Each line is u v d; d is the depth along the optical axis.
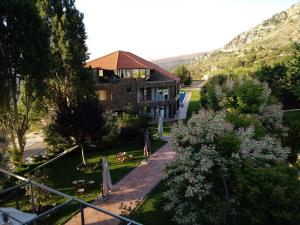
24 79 30.64
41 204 22.44
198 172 17.50
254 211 16.12
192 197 17.67
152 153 35.66
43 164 29.67
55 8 37.47
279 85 63.03
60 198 23.81
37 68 30.16
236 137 18.19
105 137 36.19
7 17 28.00
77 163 32.56
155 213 21.05
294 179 16.75
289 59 64.31
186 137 18.56
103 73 55.16
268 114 28.45
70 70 37.88
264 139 19.56
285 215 15.43
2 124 31.19
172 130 19.78
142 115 44.88
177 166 18.73
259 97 28.48
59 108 32.06
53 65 32.56
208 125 18.64
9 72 29.66
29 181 9.88
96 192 25.05
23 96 31.88
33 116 36.31
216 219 17.03
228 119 22.88
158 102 57.91
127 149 37.69
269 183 15.68
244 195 16.28
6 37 28.45
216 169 17.56
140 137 40.22
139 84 54.91
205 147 17.73
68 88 38.81
